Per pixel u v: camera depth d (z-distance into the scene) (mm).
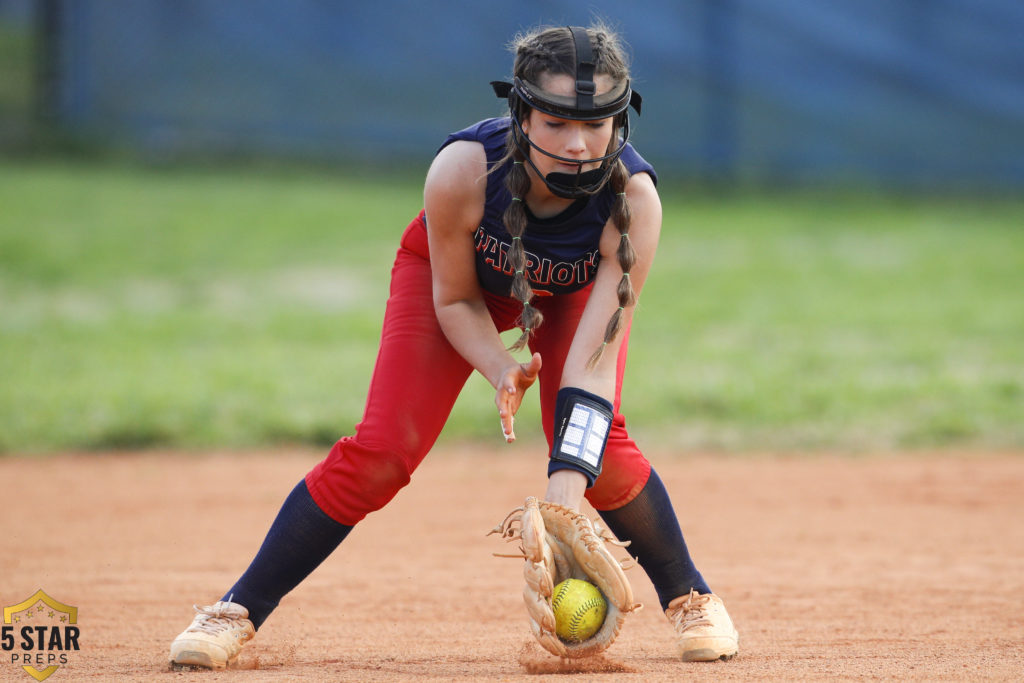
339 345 35594
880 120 72562
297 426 26672
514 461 25109
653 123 71812
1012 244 57875
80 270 47094
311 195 65625
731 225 62188
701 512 20656
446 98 71812
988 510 20703
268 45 71250
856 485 22844
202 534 18656
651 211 10164
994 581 15766
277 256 51688
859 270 50531
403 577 16156
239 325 38406
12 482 22484
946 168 72625
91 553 17297
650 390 29547
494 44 70875
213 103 71250
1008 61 71312
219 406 27938
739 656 11641
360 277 48281
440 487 22750
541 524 9633
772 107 72250
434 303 10812
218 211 60000
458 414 28000
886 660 11352
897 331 37875
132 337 35969
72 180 64625
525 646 11648
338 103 72125
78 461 24531
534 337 11406
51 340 35031
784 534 18984
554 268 10375
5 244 49875
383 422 10594
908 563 16938
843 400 29125
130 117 70688
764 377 31109
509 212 9805
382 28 71312
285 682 10320
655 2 70750
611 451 10945
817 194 71750
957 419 27719
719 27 71375
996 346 35438
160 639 12617
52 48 69688
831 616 13797
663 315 40344
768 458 25344
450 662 11531
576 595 10062
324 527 10758
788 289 46000
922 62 71875
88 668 11219
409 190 69000
